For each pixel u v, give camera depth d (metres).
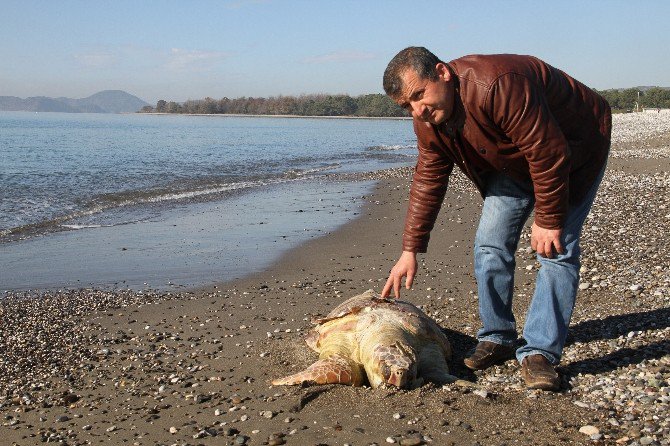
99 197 15.70
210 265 8.73
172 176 21.19
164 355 5.34
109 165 25.00
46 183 18.30
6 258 9.29
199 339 5.73
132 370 5.02
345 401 4.17
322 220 12.20
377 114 151.62
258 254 9.32
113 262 9.01
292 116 170.25
